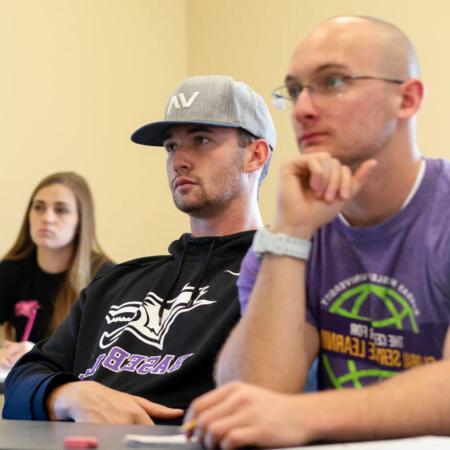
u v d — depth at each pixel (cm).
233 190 234
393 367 148
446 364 131
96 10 464
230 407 121
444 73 386
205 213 233
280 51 460
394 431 124
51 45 444
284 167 151
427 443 113
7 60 426
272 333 146
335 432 122
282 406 121
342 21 148
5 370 333
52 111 441
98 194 456
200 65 497
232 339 152
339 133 145
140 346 213
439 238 145
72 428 152
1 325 396
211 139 232
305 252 149
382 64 145
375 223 152
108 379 210
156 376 203
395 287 148
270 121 248
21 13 434
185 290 216
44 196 382
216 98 234
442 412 126
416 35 398
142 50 484
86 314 230
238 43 480
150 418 192
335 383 154
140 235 472
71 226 381
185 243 225
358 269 153
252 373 145
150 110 486
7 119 423
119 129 469
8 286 389
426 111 389
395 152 147
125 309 221
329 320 155
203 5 499
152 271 229
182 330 208
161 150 488
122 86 473
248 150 238
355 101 144
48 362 230
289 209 149
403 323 147
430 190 149
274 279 148
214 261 220
